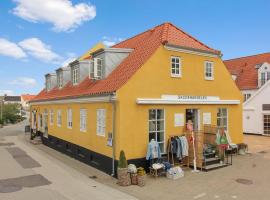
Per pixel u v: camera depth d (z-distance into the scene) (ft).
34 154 61.26
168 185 38.01
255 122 93.91
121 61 51.24
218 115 56.13
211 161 47.52
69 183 38.47
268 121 90.12
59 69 72.43
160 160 44.16
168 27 52.54
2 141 86.07
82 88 56.03
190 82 50.47
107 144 44.06
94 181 39.81
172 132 47.52
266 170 45.85
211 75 54.60
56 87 78.74
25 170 45.70
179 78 48.75
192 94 50.65
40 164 50.39
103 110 45.85
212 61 54.60
